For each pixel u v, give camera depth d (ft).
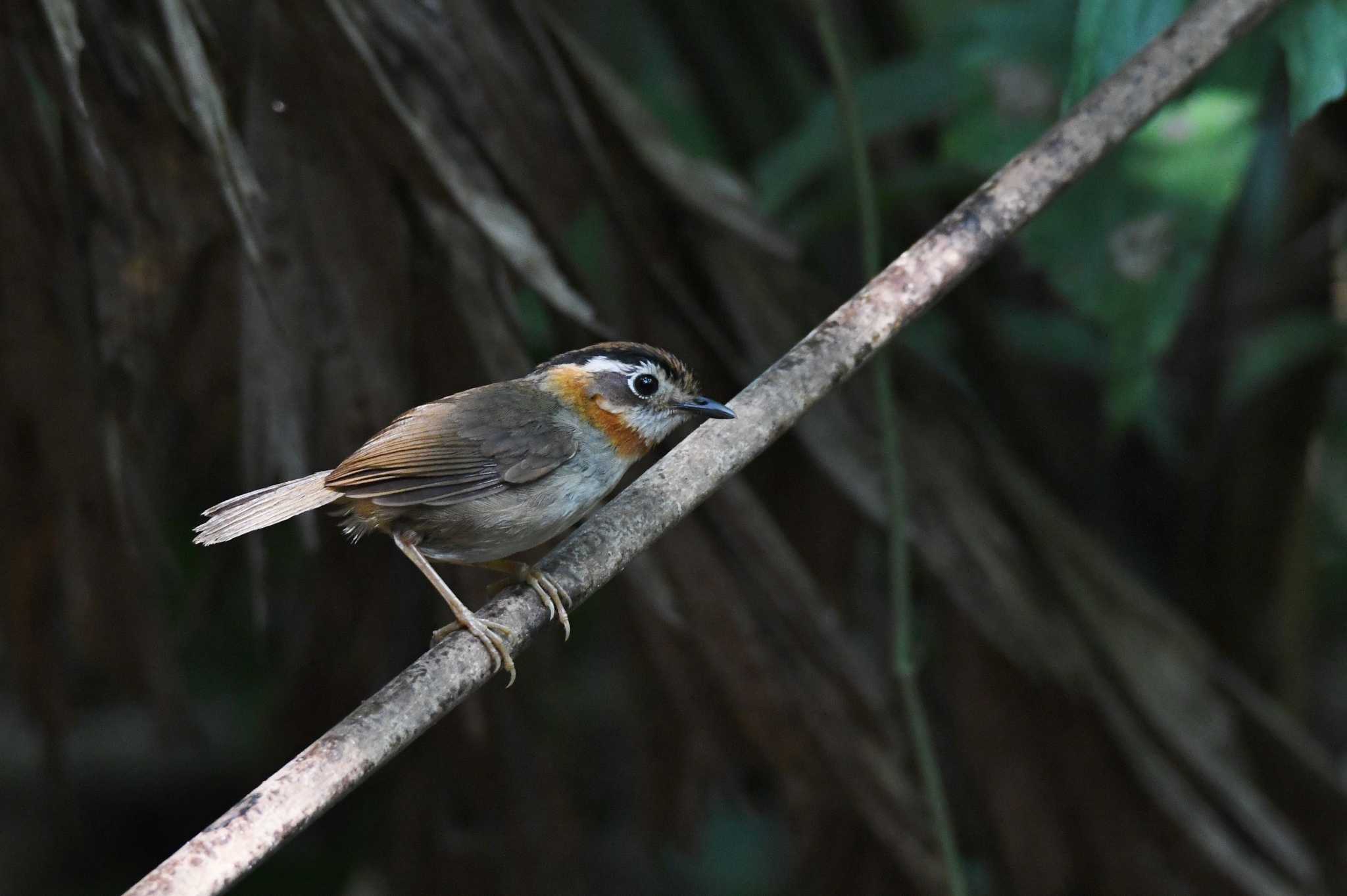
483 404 25.46
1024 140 35.88
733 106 43.80
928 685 36.76
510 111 30.50
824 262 44.39
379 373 29.78
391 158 27.84
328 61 27.07
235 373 33.01
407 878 35.45
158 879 16.47
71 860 52.47
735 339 32.60
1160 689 35.06
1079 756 34.86
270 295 27.73
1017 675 34.78
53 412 32.04
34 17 27.71
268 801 17.48
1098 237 32.12
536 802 35.32
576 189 31.40
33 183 29.96
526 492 25.18
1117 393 31.94
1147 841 34.78
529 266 27.45
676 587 31.17
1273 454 43.24
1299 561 43.98
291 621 36.06
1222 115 32.30
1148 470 46.29
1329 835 37.35
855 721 32.24
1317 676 49.39
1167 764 34.60
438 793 35.35
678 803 34.45
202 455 34.78
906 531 33.12
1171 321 31.55
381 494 24.11
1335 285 43.37
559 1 48.03
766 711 31.83
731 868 50.65
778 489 36.45
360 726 18.67
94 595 33.42
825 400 33.76
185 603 40.04
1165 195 32.01
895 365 34.83
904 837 32.40
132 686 34.32
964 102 36.63
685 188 31.63
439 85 29.81
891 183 38.60
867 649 36.99
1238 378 41.60
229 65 28.53
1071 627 34.55
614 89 31.63
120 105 28.45
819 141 37.91
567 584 21.57
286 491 23.94
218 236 30.25
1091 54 27.94
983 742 35.09
